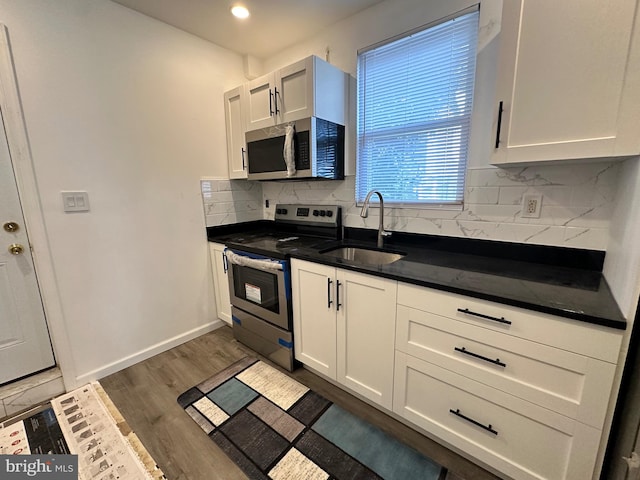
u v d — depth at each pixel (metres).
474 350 1.16
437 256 1.67
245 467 1.30
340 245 2.04
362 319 1.51
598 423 0.94
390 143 1.96
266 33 2.17
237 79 2.51
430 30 1.69
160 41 2.02
